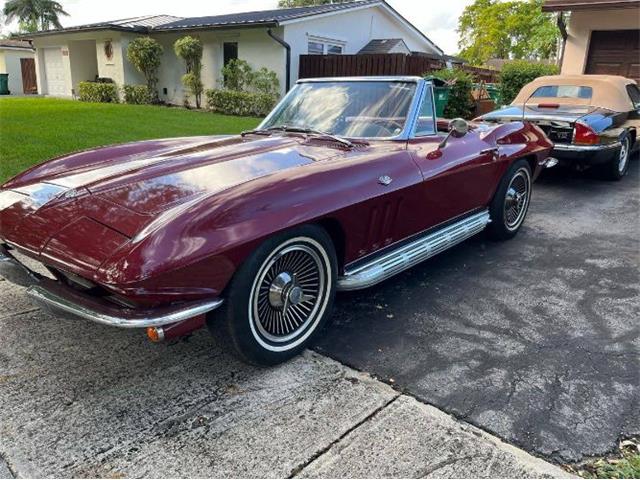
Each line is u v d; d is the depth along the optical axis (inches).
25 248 92.8
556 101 291.1
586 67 470.9
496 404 92.2
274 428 84.6
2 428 82.9
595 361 107.0
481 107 513.3
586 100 282.7
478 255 170.7
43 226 94.5
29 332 113.0
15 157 261.9
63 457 77.3
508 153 167.6
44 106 577.9
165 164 112.2
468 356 108.2
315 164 109.7
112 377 97.7
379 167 118.0
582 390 96.9
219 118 495.5
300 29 595.5
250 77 595.2
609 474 76.2
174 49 652.1
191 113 542.9
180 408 89.1
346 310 128.5
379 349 110.3
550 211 227.0
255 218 90.9
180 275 82.5
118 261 80.7
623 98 283.4
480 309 130.5
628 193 260.2
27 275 99.3
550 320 125.1
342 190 106.5
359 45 697.6
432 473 75.5
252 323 95.3
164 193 96.3
